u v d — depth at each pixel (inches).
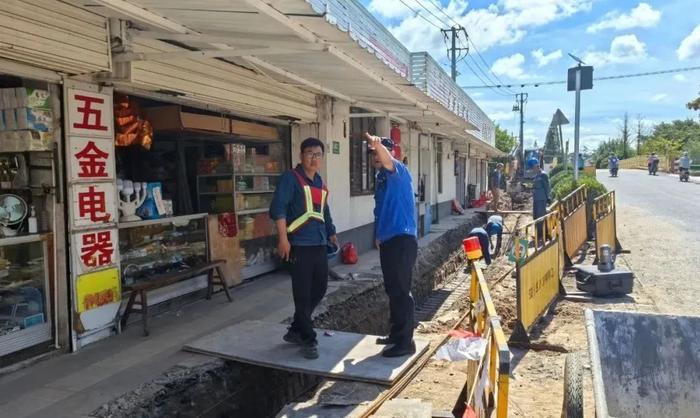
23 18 163.5
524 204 1183.6
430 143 691.4
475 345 138.6
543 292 291.6
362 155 463.2
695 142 2402.8
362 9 323.3
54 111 189.5
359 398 168.4
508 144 2370.8
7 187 188.1
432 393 197.3
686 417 139.5
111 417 149.6
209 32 199.6
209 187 308.7
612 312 144.9
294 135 371.2
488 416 123.0
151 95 232.1
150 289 223.6
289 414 162.4
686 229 576.4
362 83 306.2
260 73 283.1
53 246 191.3
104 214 207.2
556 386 206.1
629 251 464.8
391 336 198.1
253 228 322.7
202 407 175.2
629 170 2338.8
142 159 295.4
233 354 192.1
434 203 722.8
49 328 192.1
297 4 157.4
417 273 406.9
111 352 197.2
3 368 176.2
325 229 200.5
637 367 141.8
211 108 273.3
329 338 211.6
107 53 194.4
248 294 289.6
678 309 300.8
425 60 502.3
